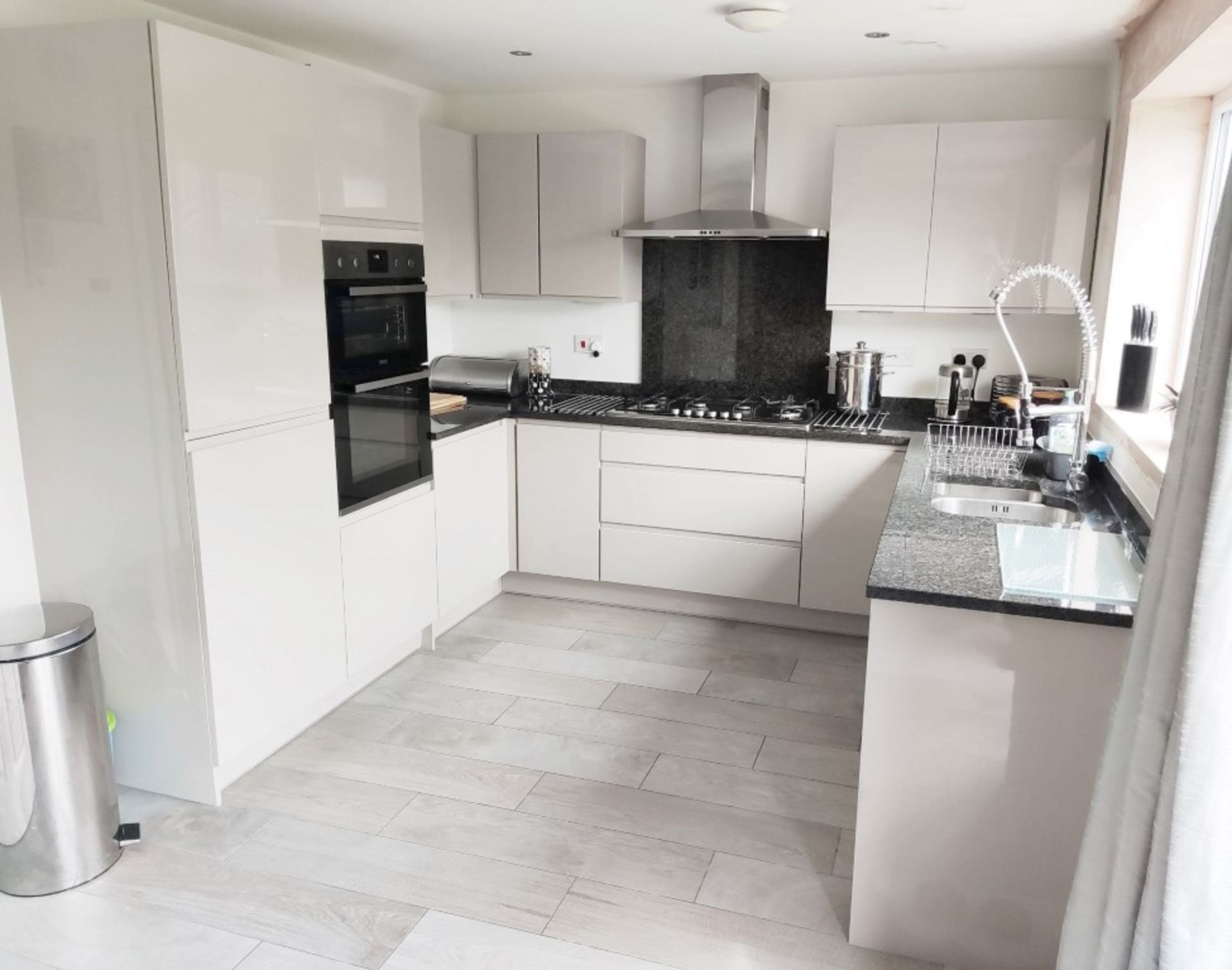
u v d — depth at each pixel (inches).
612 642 161.8
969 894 86.7
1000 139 149.5
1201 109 130.3
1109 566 88.7
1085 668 79.2
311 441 121.7
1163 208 134.4
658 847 105.2
